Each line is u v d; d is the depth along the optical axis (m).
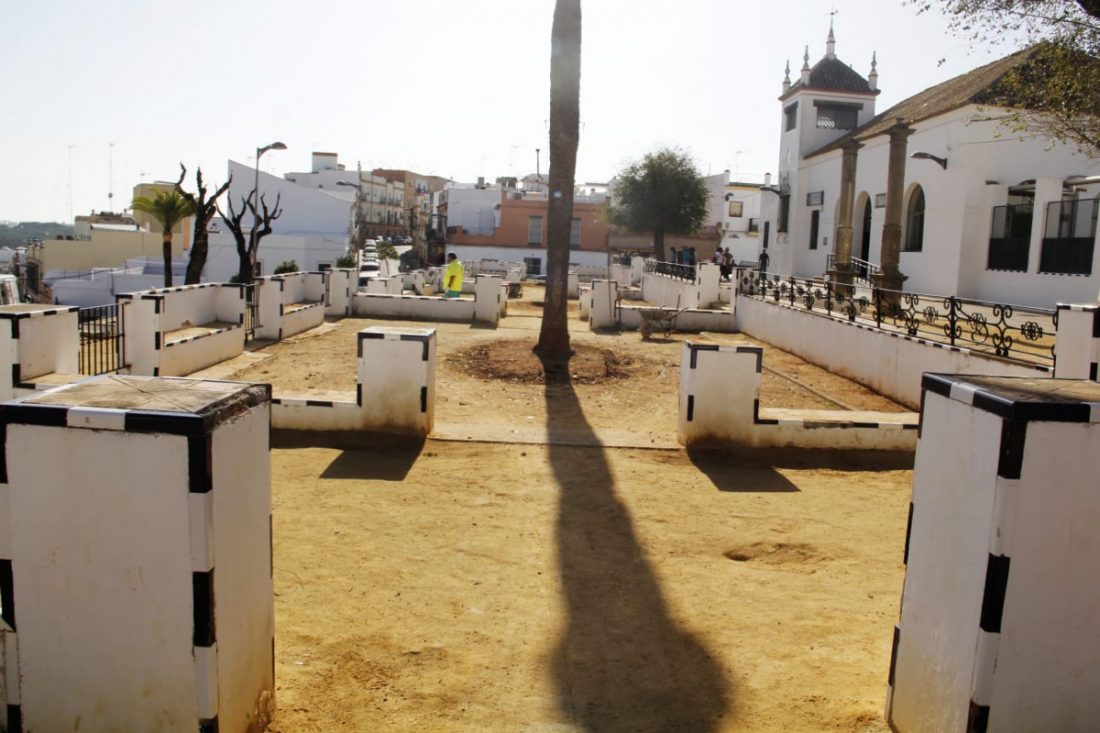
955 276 23.78
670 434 9.80
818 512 7.04
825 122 36.66
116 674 2.96
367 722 3.60
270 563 3.46
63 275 43.38
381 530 6.15
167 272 30.00
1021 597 2.89
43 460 2.90
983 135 23.00
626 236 58.00
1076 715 2.97
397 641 4.40
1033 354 10.90
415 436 8.79
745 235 57.59
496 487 7.36
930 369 12.15
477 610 4.84
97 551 2.91
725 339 20.78
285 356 15.04
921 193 26.97
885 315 15.91
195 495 2.84
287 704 3.69
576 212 58.19
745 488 7.72
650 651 4.39
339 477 7.51
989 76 25.28
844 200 22.34
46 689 3.00
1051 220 20.70
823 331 16.42
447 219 66.44
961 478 3.11
